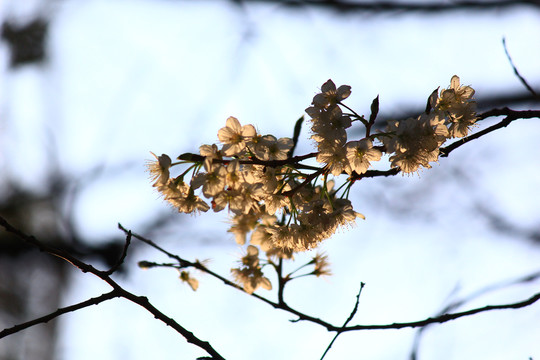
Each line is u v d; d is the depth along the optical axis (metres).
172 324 1.54
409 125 1.53
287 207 1.58
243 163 1.53
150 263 1.65
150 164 1.55
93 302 1.53
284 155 1.54
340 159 1.54
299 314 1.62
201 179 1.53
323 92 1.54
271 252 1.64
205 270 1.65
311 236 1.56
